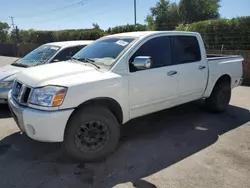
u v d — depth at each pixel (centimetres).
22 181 292
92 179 296
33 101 307
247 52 908
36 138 308
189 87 452
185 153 359
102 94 329
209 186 280
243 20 984
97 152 335
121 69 356
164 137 416
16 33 3541
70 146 317
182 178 296
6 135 425
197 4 2808
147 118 509
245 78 917
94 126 330
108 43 416
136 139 409
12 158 346
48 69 360
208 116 520
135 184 285
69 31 2509
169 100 423
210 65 489
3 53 3058
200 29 1124
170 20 2956
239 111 556
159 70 397
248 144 387
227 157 346
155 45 404
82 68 358
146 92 384
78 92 308
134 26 2391
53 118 295
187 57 451
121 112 360
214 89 519
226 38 1038
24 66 613
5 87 529
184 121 491
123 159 343
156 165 326
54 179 296
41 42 2930
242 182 288
